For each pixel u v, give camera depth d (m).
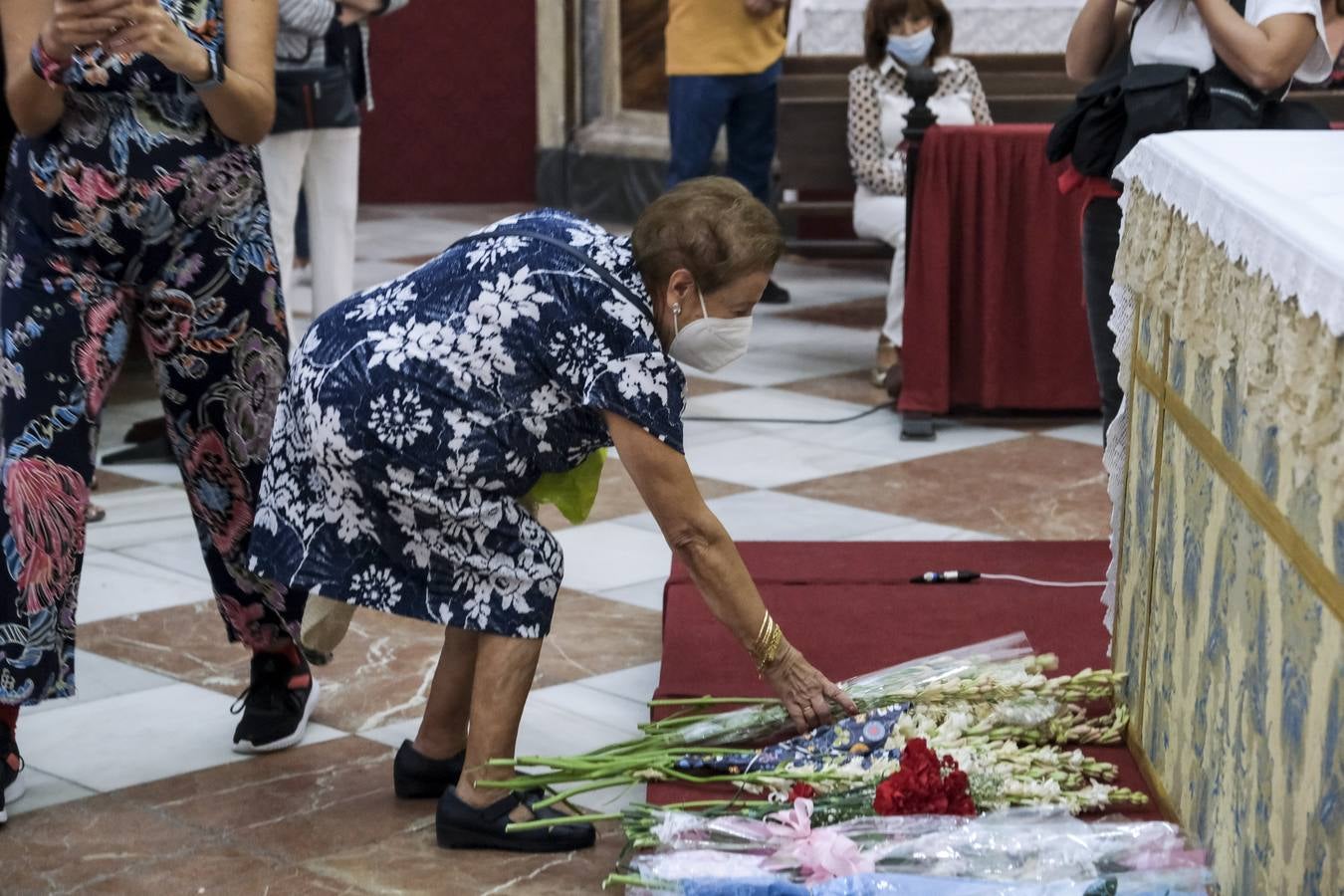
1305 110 4.23
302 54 5.95
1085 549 4.80
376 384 2.88
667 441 2.84
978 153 6.27
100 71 3.12
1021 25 9.10
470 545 2.97
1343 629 2.06
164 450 5.96
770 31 8.89
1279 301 2.25
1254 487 2.44
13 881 2.97
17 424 3.20
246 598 3.46
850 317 8.64
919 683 3.25
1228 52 4.02
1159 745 3.08
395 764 3.32
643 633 4.29
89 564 4.84
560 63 11.77
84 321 3.20
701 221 2.76
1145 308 3.21
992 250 6.36
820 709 3.10
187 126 3.20
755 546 4.84
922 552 4.77
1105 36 4.47
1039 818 2.86
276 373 3.37
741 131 9.20
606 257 2.86
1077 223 6.32
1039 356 6.47
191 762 3.52
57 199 3.16
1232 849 2.56
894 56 7.11
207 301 3.28
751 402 6.87
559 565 3.04
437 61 12.19
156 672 4.04
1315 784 2.17
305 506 3.00
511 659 3.02
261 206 3.32
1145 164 3.12
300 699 3.59
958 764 2.96
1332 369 2.04
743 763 3.18
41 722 3.74
